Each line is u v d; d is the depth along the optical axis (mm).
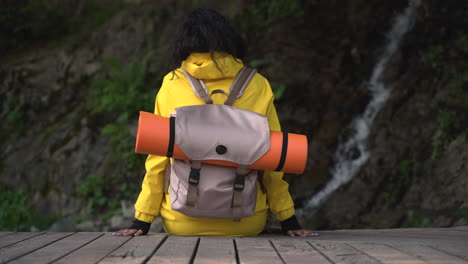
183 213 2531
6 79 8914
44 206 7473
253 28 9039
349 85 8281
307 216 7121
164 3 9773
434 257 2070
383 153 7426
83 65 9016
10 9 9633
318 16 9047
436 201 6746
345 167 7598
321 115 8000
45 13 9992
